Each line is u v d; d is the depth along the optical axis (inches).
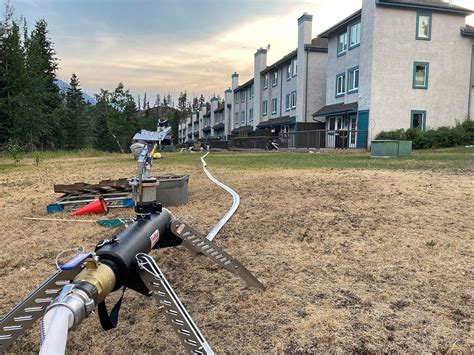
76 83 2351.1
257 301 97.6
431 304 94.5
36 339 82.8
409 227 160.1
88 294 44.8
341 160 540.7
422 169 362.0
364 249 135.5
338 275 113.6
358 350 76.6
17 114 1094.4
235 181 309.4
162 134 94.3
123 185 236.4
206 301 98.3
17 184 350.9
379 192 233.8
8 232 174.1
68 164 611.5
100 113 2043.6
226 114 2159.2
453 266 118.0
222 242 148.2
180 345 79.3
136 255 59.2
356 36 957.2
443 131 829.2
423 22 871.1
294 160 564.7
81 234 165.8
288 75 1358.3
